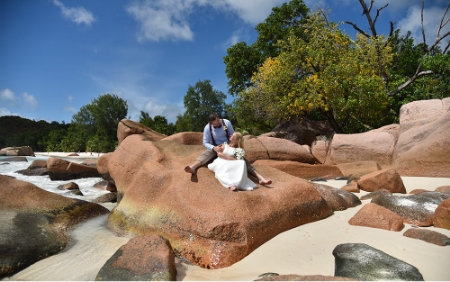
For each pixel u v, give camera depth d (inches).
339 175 464.8
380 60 772.6
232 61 1107.3
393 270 123.3
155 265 132.6
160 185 210.1
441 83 752.3
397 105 788.0
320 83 689.6
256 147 520.4
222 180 196.7
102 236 199.8
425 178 401.7
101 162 427.2
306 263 142.3
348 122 751.7
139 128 553.6
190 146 265.4
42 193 233.6
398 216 188.2
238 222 161.5
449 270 128.3
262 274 133.7
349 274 124.3
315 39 777.6
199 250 157.2
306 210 201.9
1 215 194.9
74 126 2723.9
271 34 1085.8
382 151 528.1
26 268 158.1
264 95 780.0
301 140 769.6
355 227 187.8
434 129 462.9
